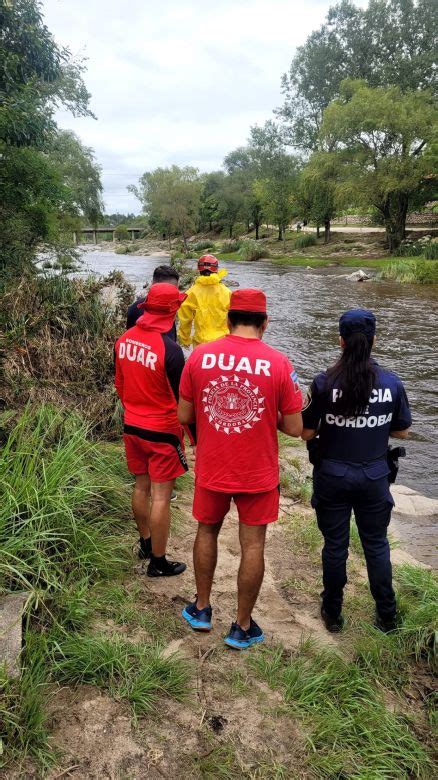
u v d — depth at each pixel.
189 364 2.69
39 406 4.42
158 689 2.48
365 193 34.62
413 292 21.16
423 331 13.79
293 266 33.62
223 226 68.38
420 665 2.89
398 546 4.42
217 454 2.64
